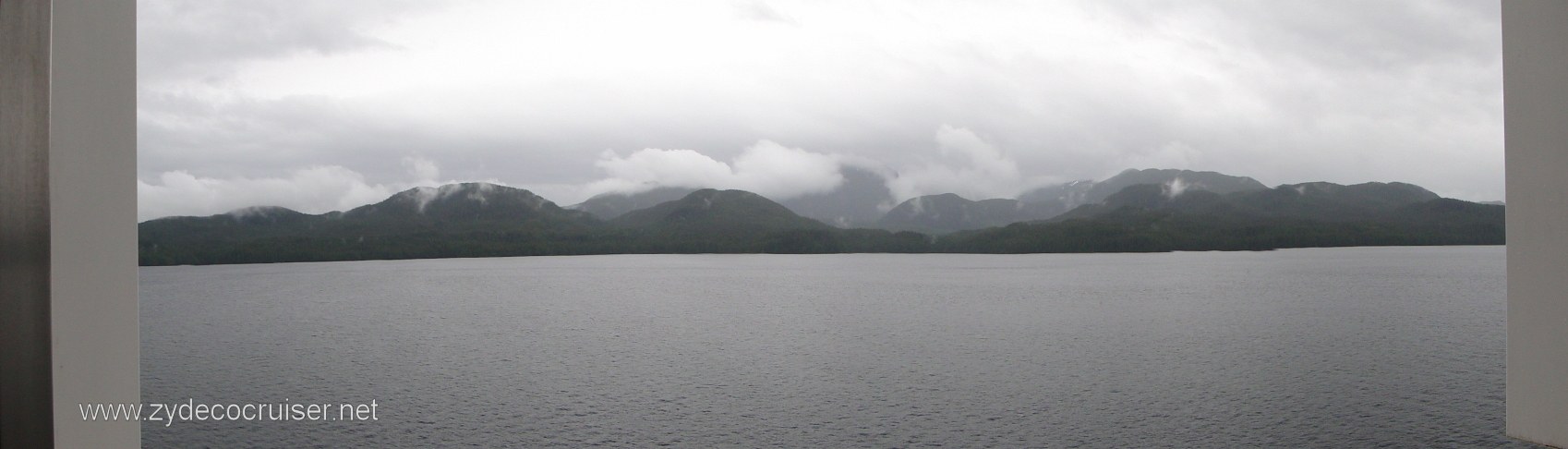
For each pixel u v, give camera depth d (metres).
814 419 10.66
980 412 10.20
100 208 1.04
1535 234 1.72
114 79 1.07
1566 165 1.67
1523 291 1.74
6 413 0.62
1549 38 1.70
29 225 0.63
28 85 0.63
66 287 0.98
